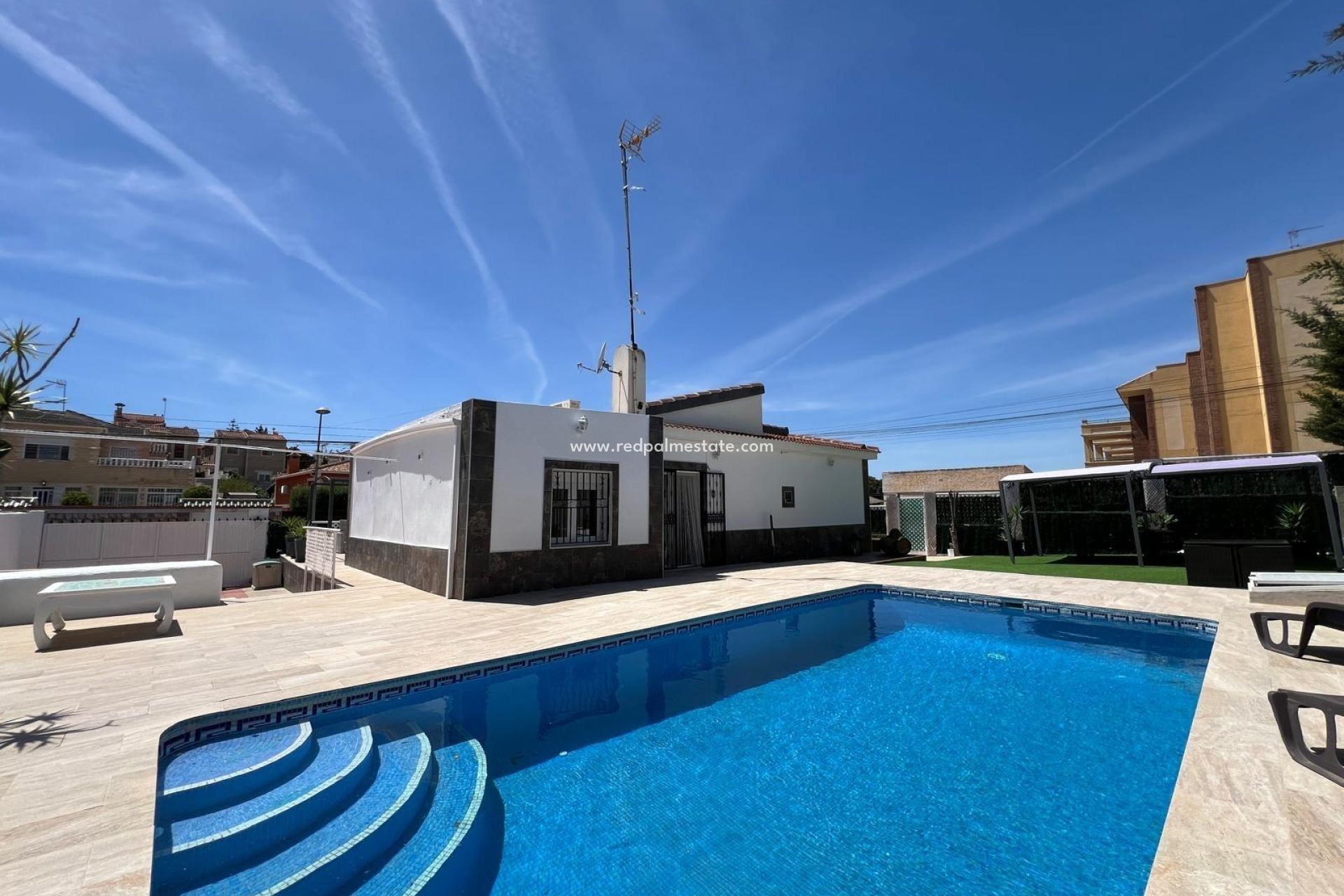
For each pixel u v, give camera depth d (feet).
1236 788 9.34
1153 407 80.43
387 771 12.76
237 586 56.18
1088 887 9.41
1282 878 6.91
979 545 59.98
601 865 10.32
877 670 22.12
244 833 9.53
